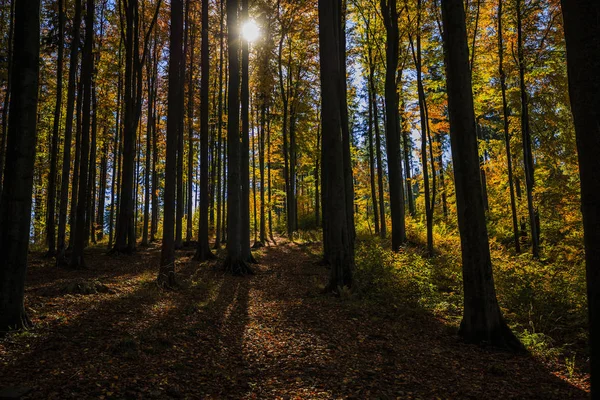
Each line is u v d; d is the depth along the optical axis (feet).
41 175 77.71
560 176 56.80
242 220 52.26
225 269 42.98
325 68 32.30
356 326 23.27
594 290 9.18
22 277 18.97
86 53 42.63
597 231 9.14
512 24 47.62
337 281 31.78
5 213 18.62
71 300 25.13
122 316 22.50
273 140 91.50
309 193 141.79
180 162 66.69
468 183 21.33
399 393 14.44
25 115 18.95
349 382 15.25
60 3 43.93
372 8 57.77
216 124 79.30
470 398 14.28
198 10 69.77
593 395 9.11
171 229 33.76
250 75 74.64
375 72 71.46
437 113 56.59
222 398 13.61
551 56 47.47
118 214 69.97
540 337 21.18
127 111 55.57
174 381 14.60
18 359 15.14
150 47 71.56
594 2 9.29
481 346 20.15
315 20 61.72
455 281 34.58
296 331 21.99
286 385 14.90
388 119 51.88
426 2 44.11
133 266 45.47
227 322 23.52
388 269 35.27
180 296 30.09
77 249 41.45
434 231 64.23
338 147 32.09
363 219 93.04
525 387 15.38
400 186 51.85
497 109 60.90
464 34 21.47
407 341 20.89
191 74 70.69
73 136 87.20
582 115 9.44
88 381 13.66
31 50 19.06
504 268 36.35
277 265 50.21
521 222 65.00
